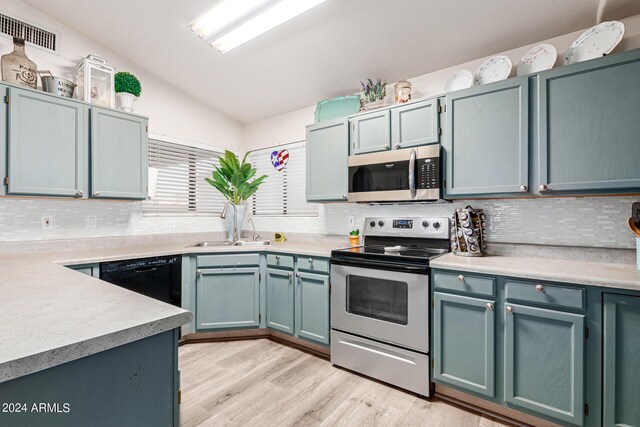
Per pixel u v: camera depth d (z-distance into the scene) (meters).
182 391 1.97
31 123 2.07
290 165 3.48
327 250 2.50
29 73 2.16
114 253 2.33
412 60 2.43
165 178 3.16
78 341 0.65
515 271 1.62
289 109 3.42
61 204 2.48
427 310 1.92
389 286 2.09
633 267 1.68
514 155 1.89
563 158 1.74
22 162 2.03
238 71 2.86
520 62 2.11
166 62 2.83
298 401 1.88
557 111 1.76
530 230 2.12
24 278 1.31
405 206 2.65
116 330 0.71
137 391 0.77
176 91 3.20
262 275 2.79
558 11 1.85
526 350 1.62
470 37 2.13
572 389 1.49
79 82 2.47
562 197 2.01
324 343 2.42
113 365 0.72
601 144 1.65
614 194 1.70
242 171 3.27
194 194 3.41
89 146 2.34
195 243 3.12
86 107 2.32
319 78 2.82
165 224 3.14
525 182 1.85
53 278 1.31
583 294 1.47
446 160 2.14
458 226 2.15
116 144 2.47
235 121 3.78
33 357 0.58
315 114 2.98
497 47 2.20
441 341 1.88
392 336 2.04
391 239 2.59
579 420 1.47
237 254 2.73
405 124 2.31
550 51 1.98
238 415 1.74
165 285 2.48
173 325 0.82
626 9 1.78
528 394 1.61
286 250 2.64
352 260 2.23
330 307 2.40
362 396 1.95
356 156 2.50
